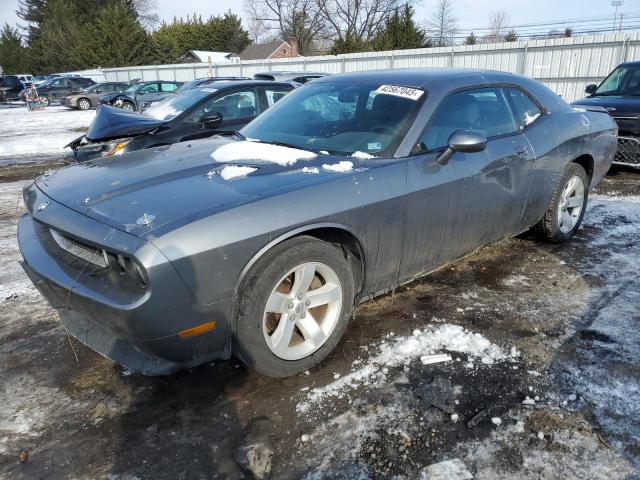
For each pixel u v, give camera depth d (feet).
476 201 10.90
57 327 10.42
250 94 22.85
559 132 13.28
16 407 7.93
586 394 8.00
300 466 6.68
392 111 10.36
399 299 11.35
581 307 10.93
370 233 8.96
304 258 7.99
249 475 6.56
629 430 7.22
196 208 7.36
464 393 8.06
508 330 9.99
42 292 8.40
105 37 147.33
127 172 9.19
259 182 8.25
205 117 20.24
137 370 7.56
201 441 7.16
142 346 7.14
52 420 7.63
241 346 7.77
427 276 12.65
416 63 70.95
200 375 8.66
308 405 7.84
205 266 6.98
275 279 7.70
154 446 7.08
